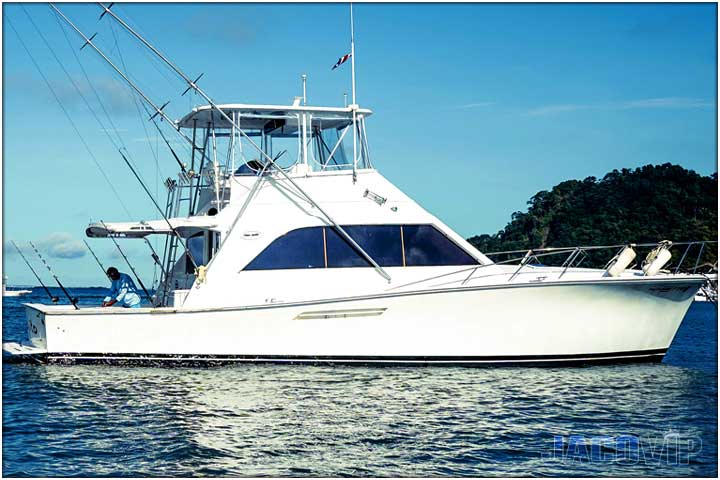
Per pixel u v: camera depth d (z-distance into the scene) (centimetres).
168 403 1289
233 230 1619
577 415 1232
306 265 1611
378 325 1539
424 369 1535
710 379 1487
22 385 1416
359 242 1625
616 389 1401
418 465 992
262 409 1248
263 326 1545
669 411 1262
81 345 1575
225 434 1116
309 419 1195
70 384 1425
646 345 1600
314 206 1619
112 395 1344
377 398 1320
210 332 1548
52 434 1121
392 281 1616
